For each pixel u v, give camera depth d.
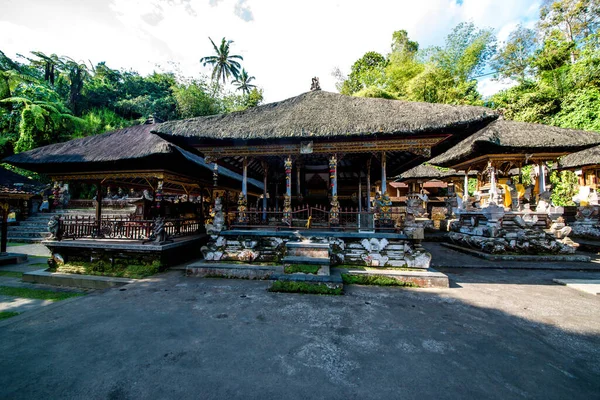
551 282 7.42
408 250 7.76
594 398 2.74
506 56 28.45
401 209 22.06
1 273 9.61
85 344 3.85
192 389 2.87
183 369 3.23
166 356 3.53
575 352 3.70
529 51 27.50
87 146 10.92
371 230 8.62
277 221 9.61
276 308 5.28
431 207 23.67
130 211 22.22
